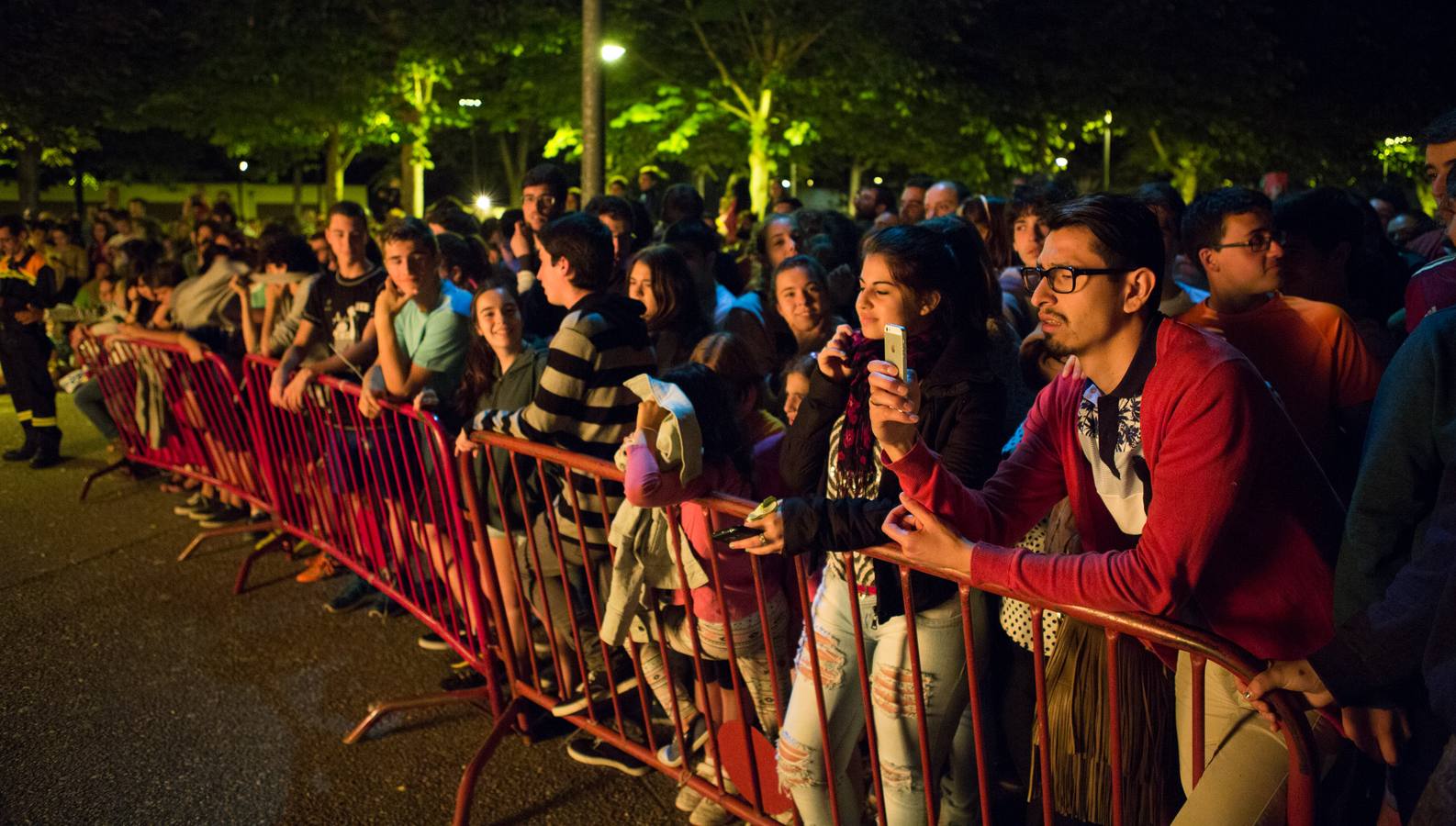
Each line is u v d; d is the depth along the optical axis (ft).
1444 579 5.85
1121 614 6.59
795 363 11.99
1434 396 6.31
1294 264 10.53
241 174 110.73
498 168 128.88
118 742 12.91
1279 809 6.64
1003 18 62.23
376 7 54.95
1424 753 6.61
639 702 13.42
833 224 19.43
